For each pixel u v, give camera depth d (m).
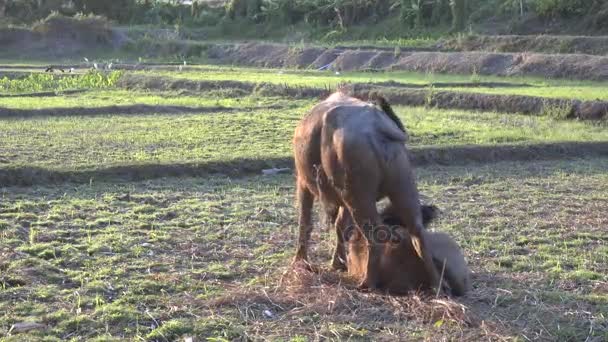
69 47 56.16
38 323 7.05
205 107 23.25
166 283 8.12
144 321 7.20
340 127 7.42
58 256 8.98
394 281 7.85
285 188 12.82
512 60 39.00
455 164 15.27
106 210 11.09
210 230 10.22
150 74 33.53
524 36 44.91
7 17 64.06
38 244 9.29
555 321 7.31
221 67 44.25
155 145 16.36
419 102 24.59
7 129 18.53
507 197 12.42
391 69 42.56
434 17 55.06
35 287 7.97
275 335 6.98
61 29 56.88
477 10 53.75
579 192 12.88
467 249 9.54
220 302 7.63
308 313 7.45
